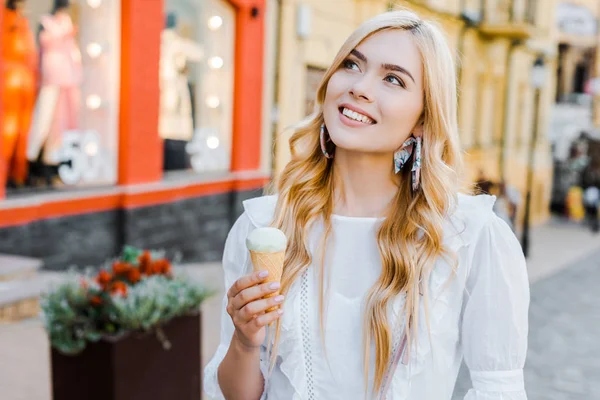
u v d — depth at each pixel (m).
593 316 8.60
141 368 3.16
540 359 6.57
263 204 1.64
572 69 28.41
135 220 7.39
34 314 5.53
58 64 6.68
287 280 1.48
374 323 1.41
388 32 1.48
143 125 7.52
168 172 8.27
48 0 6.61
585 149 22.30
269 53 9.62
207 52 8.70
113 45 7.27
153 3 7.51
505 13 16.66
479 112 16.92
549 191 21.53
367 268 1.49
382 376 1.41
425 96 1.48
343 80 1.50
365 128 1.47
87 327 3.06
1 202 5.86
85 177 7.05
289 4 9.73
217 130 9.00
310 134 1.63
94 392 3.07
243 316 1.34
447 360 1.45
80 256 6.82
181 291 3.32
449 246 1.43
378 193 1.55
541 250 14.72
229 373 1.50
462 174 1.57
